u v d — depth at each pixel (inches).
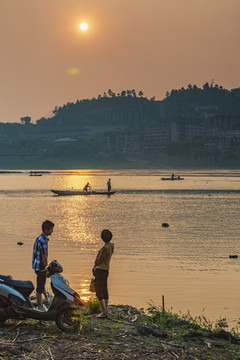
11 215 1843.0
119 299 610.2
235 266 850.8
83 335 296.0
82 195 3201.3
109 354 262.7
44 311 308.2
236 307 570.9
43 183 5649.6
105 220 1640.0
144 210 2043.6
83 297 604.1
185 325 350.6
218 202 2529.5
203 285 690.8
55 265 323.9
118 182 5595.5
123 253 981.8
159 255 961.5
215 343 298.0
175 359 260.5
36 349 266.2
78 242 1131.3
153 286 688.4
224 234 1279.5
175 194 3275.1
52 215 1835.6
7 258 914.1
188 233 1304.1
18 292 304.8
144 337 298.8
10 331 296.4
